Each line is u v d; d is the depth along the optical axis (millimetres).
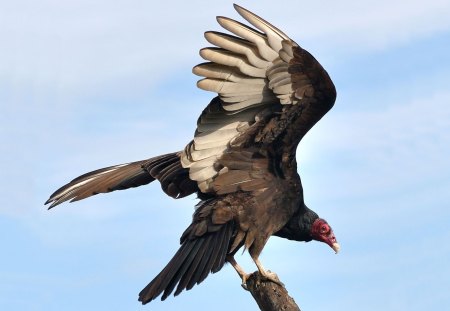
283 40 10570
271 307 10688
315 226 12227
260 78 10844
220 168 11391
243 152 11414
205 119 11188
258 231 11227
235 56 10688
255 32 10617
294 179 11602
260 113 11203
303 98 11047
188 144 11312
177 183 12109
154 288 10336
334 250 12242
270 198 11375
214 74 10789
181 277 10516
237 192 11352
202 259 10742
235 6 10602
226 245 10945
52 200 12781
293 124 11273
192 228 11047
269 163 11484
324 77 10828
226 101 10953
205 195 11602
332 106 11102
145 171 12664
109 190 12711
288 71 10828
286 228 12148
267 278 10875
